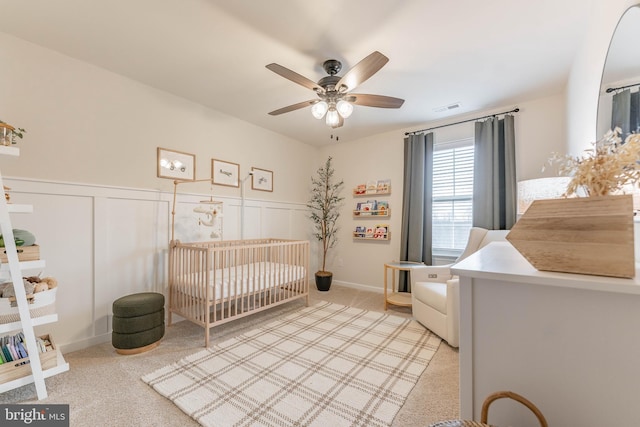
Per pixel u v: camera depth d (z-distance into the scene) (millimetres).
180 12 1682
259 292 2766
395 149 3918
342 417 1445
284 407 1513
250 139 3639
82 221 2230
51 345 1794
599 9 1555
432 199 3561
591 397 721
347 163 4418
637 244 1124
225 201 3330
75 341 2182
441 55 2121
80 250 2217
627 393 684
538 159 2881
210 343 2303
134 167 2535
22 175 1961
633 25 1137
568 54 2113
